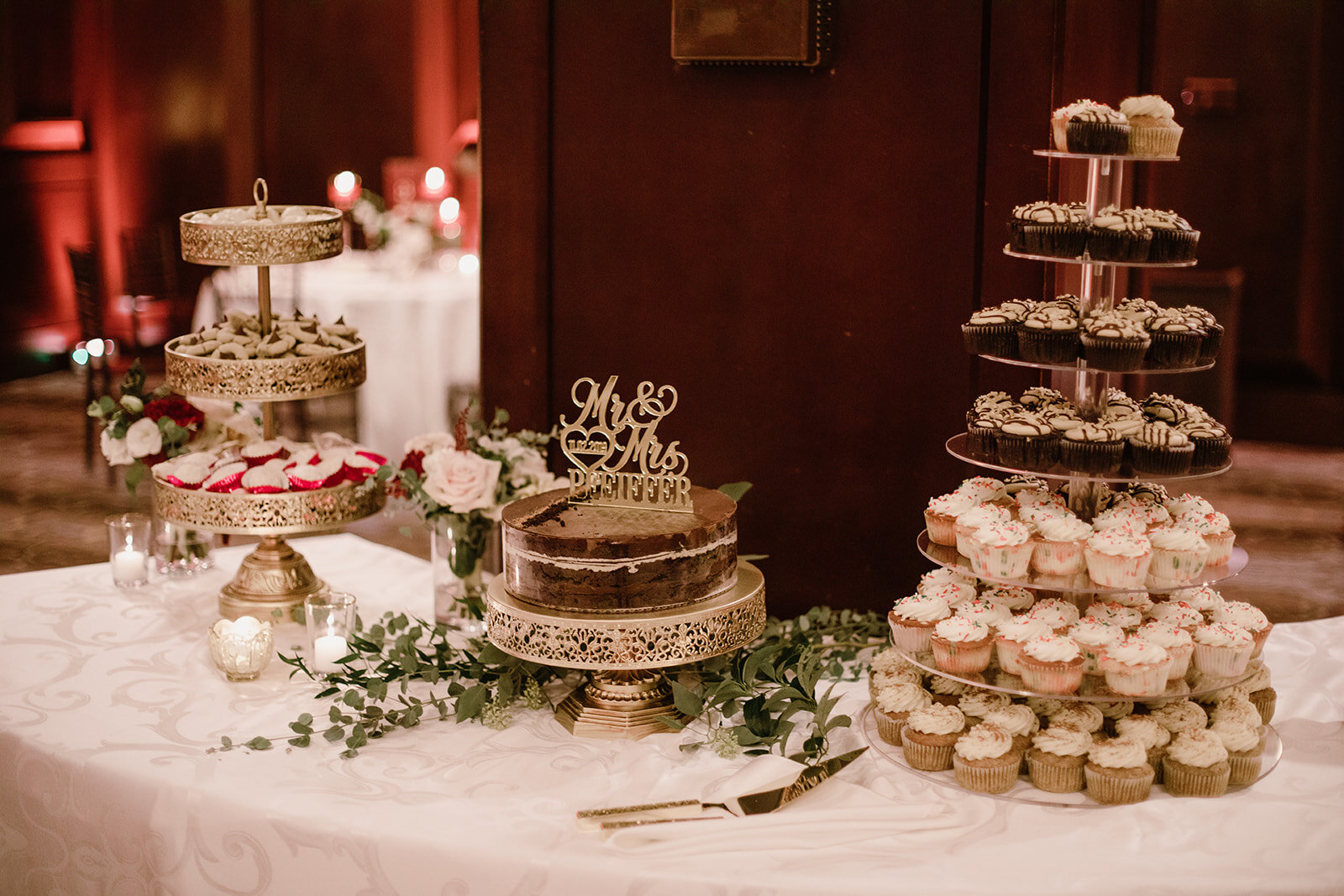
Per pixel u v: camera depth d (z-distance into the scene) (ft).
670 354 10.19
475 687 7.54
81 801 6.92
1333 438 22.67
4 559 16.34
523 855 5.96
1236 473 20.67
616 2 9.79
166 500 9.04
